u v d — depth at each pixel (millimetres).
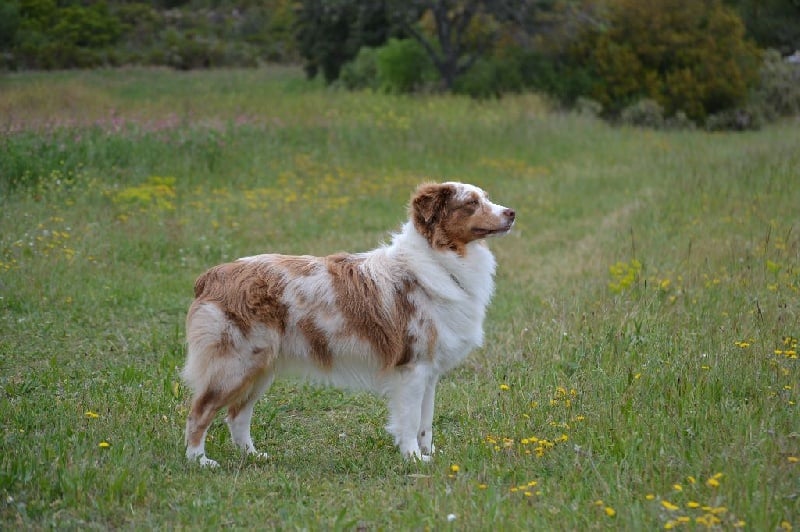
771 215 12289
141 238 11750
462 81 30531
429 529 4387
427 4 30016
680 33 31172
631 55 30578
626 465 5086
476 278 5914
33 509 4641
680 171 17688
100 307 9273
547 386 6660
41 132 15688
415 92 29641
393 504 4844
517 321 9078
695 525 4215
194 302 5660
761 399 5871
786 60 34438
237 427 5988
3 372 7363
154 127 17906
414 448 5789
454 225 5852
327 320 5621
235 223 12938
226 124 19281
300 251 12023
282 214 13984
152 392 6941
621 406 5969
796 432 5293
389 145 19984
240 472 5543
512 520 4434
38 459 5188
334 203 15148
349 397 7297
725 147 21750
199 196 14438
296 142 19312
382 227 13969
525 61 31172
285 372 5824
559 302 9172
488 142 21359
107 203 13117
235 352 5531
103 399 6668
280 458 5922
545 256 12578
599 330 7688
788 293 8289
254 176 16266
